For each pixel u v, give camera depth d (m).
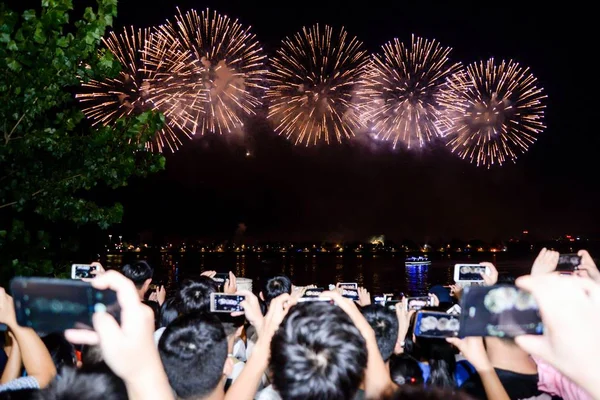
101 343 1.41
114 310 1.83
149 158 7.38
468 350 2.68
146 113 7.11
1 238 6.12
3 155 6.06
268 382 3.83
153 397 1.42
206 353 2.86
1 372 3.88
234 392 2.64
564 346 1.07
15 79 6.09
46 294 1.82
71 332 1.48
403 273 74.12
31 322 1.84
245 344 5.64
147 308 1.47
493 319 1.98
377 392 2.44
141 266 5.89
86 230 8.55
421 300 5.53
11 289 1.86
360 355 2.04
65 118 6.85
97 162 6.82
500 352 3.24
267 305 5.85
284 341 2.06
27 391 2.16
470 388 3.43
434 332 2.72
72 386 1.95
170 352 2.85
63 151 6.50
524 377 3.16
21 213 7.04
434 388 1.72
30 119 6.34
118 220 6.96
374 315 3.52
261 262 111.06
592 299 1.09
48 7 6.08
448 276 66.56
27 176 6.53
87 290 1.81
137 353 1.42
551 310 1.09
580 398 2.91
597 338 1.05
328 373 1.93
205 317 3.06
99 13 6.47
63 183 6.66
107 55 6.83
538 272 3.59
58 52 6.20
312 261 120.50
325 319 2.09
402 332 4.10
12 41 5.87
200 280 5.16
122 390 2.00
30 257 6.51
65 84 6.54
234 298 4.19
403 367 3.73
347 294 5.83
